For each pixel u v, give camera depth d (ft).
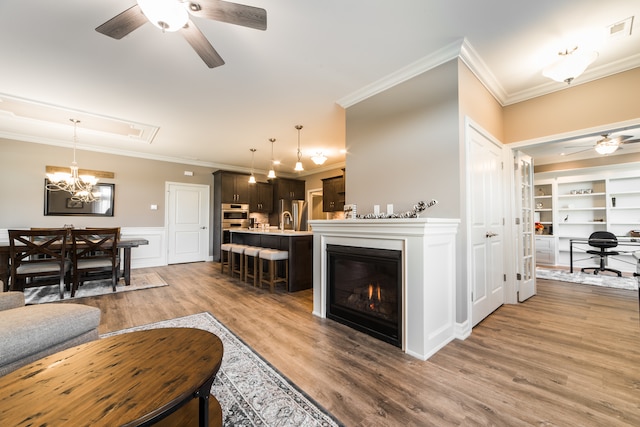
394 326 7.06
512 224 10.64
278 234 13.33
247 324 8.43
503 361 6.20
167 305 10.30
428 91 8.19
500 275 10.22
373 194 9.66
